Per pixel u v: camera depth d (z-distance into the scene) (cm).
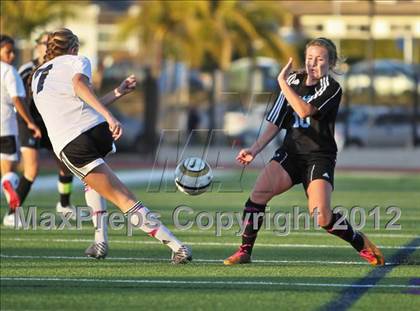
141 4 11938
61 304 1906
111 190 2300
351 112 10281
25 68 3369
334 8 13825
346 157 8619
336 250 2759
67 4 9056
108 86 8200
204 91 13462
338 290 2072
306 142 2302
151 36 11925
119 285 2117
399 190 5175
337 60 2320
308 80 2311
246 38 12038
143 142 7838
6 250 2709
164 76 12900
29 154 3297
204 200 4412
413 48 13288
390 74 11050
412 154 8975
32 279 2194
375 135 10181
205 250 2748
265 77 12169
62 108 2269
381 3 13950
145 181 5541
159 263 2459
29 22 8706
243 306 1895
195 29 11762
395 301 1952
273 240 2998
